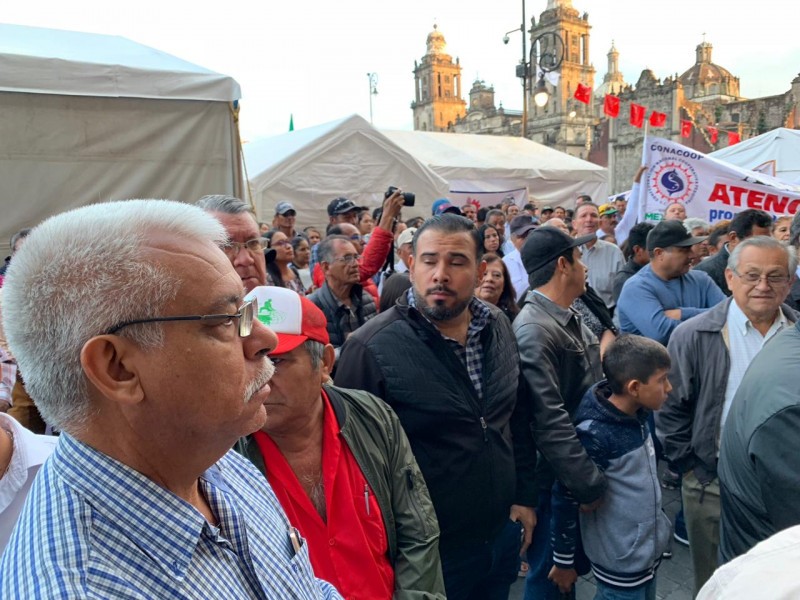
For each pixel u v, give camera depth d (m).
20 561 0.73
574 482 2.25
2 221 4.16
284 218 6.67
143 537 0.77
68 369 0.76
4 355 1.65
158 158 4.67
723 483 1.92
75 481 0.78
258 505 1.04
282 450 1.54
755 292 2.47
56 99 4.27
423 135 14.24
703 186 6.43
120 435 0.81
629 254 4.97
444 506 2.01
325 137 9.12
